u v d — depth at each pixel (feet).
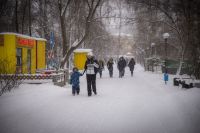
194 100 35.42
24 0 100.37
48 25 113.50
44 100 39.63
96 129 24.11
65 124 25.80
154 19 92.58
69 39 108.47
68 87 62.34
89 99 41.50
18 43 66.59
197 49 69.87
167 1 83.61
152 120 27.20
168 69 115.44
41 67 81.82
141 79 84.84
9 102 37.29
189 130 23.27
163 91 51.83
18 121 26.89
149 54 162.81
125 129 24.11
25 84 55.93
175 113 29.86
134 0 86.58
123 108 33.86
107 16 86.17
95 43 170.50
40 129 24.03
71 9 88.99
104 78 90.79
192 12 71.36
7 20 109.29
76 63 122.01
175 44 129.90
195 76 68.28
